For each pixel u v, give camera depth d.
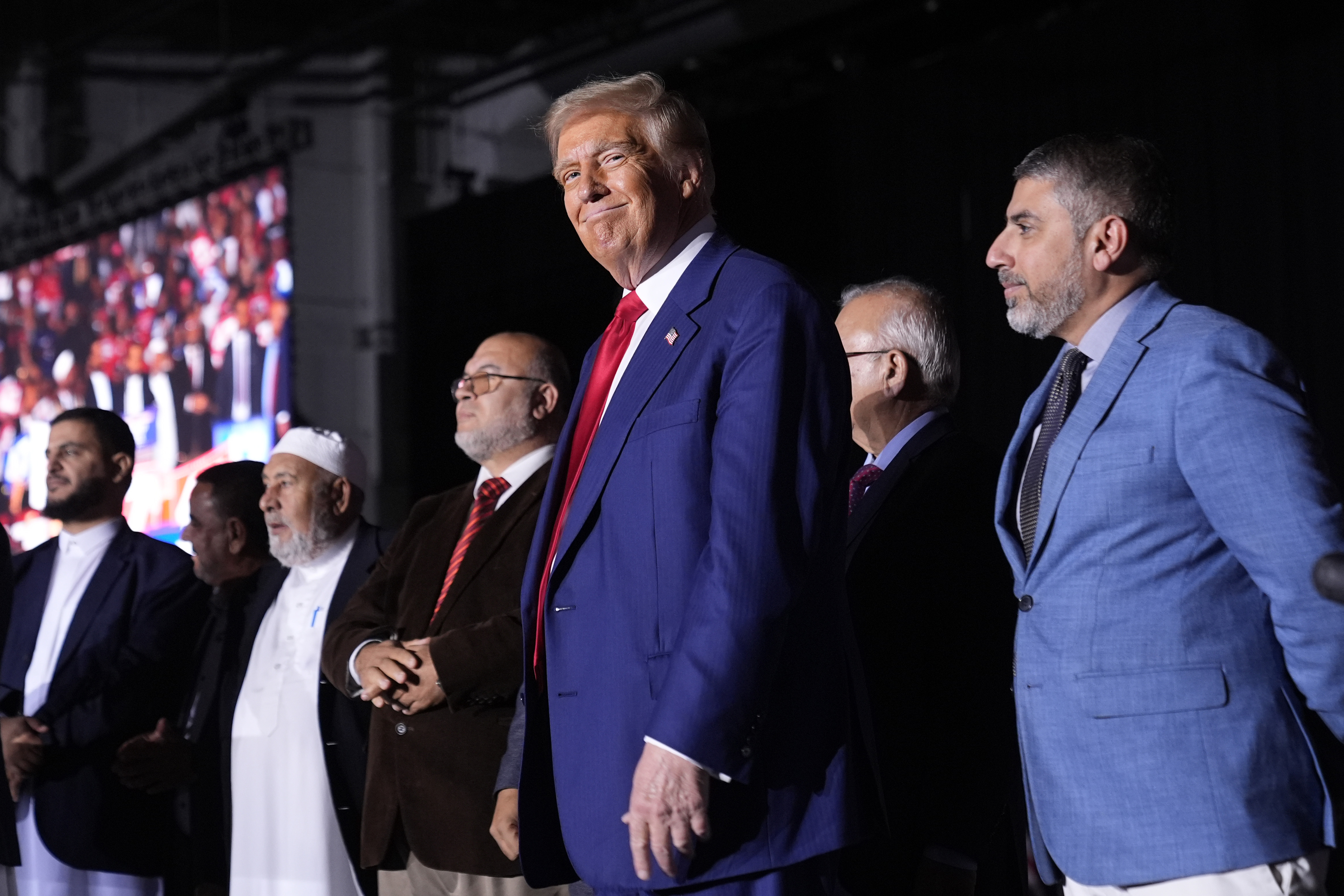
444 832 2.24
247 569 3.02
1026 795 1.64
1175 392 1.50
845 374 1.49
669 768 1.31
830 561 1.47
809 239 6.30
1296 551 1.38
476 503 2.48
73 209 8.73
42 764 2.94
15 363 8.92
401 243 8.49
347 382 8.34
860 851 1.85
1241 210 5.05
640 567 1.44
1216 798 1.43
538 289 7.11
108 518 3.22
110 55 9.36
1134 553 1.50
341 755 2.59
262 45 9.02
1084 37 5.54
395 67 8.64
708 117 7.13
